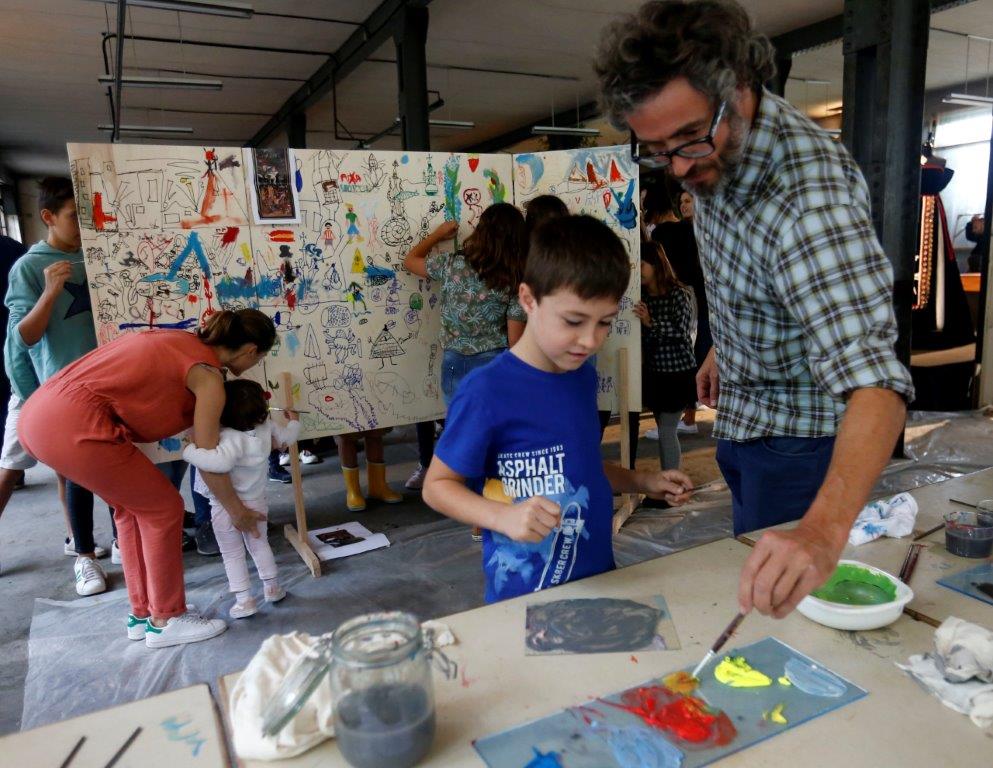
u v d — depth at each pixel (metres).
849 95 3.59
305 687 0.65
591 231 1.00
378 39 5.62
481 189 2.98
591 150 2.89
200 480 2.25
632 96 0.86
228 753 0.67
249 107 8.66
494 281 2.64
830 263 0.92
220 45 6.17
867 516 1.17
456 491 1.02
